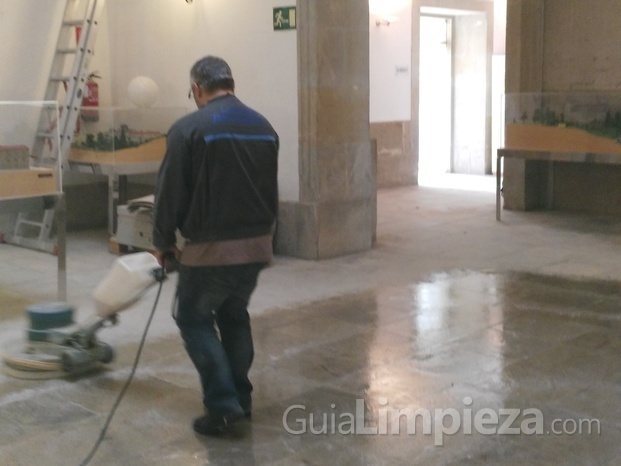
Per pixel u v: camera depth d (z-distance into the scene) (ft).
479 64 41.75
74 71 23.41
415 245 24.03
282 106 22.31
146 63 26.27
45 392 12.66
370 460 10.25
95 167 23.77
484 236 25.43
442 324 16.11
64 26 25.16
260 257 10.77
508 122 27.66
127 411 11.89
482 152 42.34
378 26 36.40
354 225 22.89
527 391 12.50
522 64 29.91
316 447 10.65
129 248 23.18
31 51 25.34
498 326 15.93
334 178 22.13
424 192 35.81
